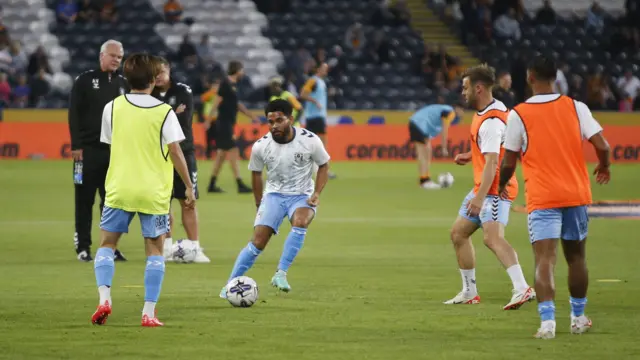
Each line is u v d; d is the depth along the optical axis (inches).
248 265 1242.0
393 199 2709.2
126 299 1222.9
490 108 1124.5
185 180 1035.9
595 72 4741.6
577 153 971.9
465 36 4970.5
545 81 987.9
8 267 1520.7
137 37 4817.9
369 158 4160.9
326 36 4963.1
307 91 3193.9
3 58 4407.0
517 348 932.6
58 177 3257.9
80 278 1405.0
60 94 4473.4
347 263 1594.5
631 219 2267.5
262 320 1083.9
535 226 975.0
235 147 2829.7
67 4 4849.9
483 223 1170.0
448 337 989.2
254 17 5004.9
